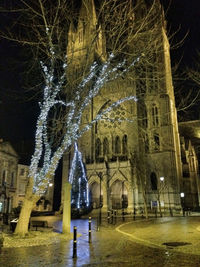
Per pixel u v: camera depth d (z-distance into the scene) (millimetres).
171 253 13266
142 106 68312
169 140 63250
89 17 22875
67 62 21312
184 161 74688
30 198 19219
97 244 16375
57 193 78438
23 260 11953
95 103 71188
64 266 10891
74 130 21047
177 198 59250
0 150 54844
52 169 19688
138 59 21797
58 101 20391
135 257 12453
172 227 26203
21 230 18625
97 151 69250
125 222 33781
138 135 63719
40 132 20188
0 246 13445
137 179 58188
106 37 21891
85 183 63812
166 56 69625
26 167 63219
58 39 19156
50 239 18016
